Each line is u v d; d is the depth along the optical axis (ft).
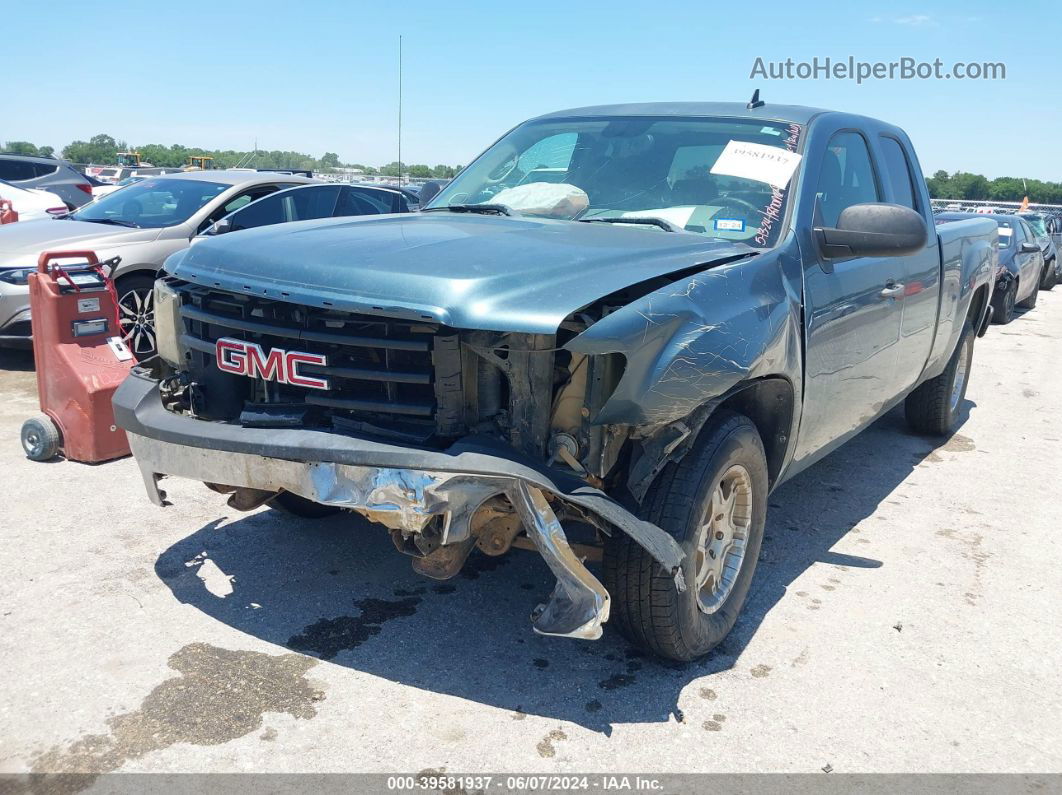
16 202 44.62
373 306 8.84
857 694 10.32
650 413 8.98
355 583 12.50
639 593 9.79
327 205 28.22
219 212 25.91
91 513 14.49
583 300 8.73
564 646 11.08
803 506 16.58
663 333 9.04
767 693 10.25
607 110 14.88
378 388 9.30
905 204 16.48
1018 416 24.70
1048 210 77.41
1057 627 12.16
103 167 105.60
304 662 10.46
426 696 9.88
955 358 20.66
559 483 8.67
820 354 12.10
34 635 10.77
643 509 9.77
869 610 12.44
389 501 8.64
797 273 11.59
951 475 18.94
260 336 9.87
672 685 10.32
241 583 12.35
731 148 13.02
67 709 9.37
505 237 10.49
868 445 20.99
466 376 9.02
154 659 10.38
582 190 13.12
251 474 9.39
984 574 13.83
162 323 11.27
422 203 15.71
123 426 10.82
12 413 20.35
